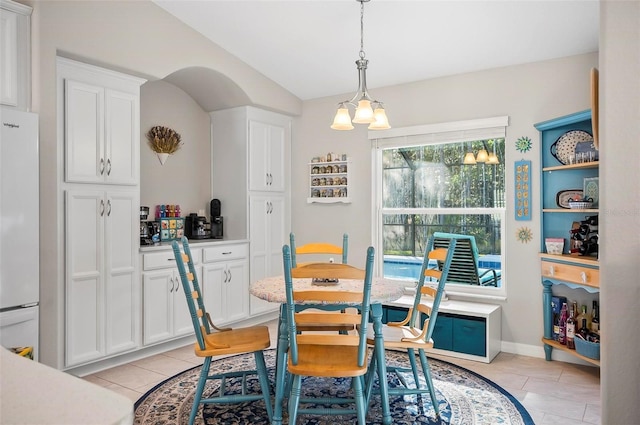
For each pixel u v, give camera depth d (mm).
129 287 3602
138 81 3646
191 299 2518
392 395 2971
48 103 2918
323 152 5016
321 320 2246
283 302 2475
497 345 3820
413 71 4215
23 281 2684
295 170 5230
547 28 3328
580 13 3117
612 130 1431
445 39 3639
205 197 4977
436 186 4375
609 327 1436
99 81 3395
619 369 1425
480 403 2836
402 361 3666
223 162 4910
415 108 4402
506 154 3914
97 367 3447
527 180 3799
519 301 3848
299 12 3500
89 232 3338
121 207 3553
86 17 3156
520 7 3137
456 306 3883
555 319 3666
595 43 3428
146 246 3842
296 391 2252
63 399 623
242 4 3479
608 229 1436
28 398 623
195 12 3672
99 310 3393
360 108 2846
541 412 2703
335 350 2512
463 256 4195
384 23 3516
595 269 3100
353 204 4816
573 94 3609
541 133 3701
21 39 2785
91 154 3342
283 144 5168
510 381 3209
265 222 4938
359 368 2215
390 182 4648
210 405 2811
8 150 2600
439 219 4367
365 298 2205
